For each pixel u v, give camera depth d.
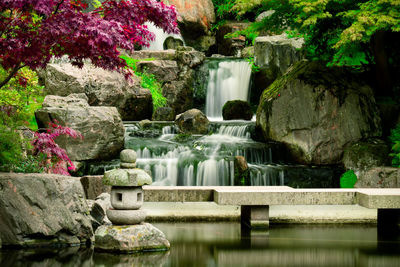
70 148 13.16
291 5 14.35
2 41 7.23
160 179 13.27
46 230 7.18
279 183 13.43
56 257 6.58
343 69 15.56
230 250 7.25
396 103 15.23
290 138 14.64
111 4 7.49
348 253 7.11
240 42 23.95
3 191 7.16
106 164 13.28
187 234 8.59
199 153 14.11
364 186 12.55
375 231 9.10
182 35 25.14
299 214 10.11
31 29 7.39
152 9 7.41
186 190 8.99
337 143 14.34
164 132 16.20
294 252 7.16
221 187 9.42
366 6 12.53
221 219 10.28
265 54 19.80
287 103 14.95
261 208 9.27
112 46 7.14
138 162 13.30
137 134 15.76
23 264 6.15
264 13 23.34
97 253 6.88
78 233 7.52
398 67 15.62
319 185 13.59
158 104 19.64
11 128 9.95
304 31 15.82
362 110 14.66
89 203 8.46
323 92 14.72
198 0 25.20
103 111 13.80
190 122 16.12
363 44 15.41
